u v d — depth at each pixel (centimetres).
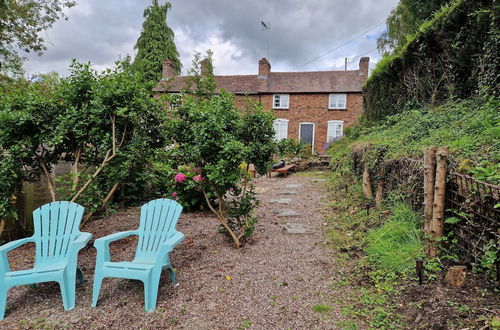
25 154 338
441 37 573
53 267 240
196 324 210
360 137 862
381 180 434
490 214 214
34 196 516
